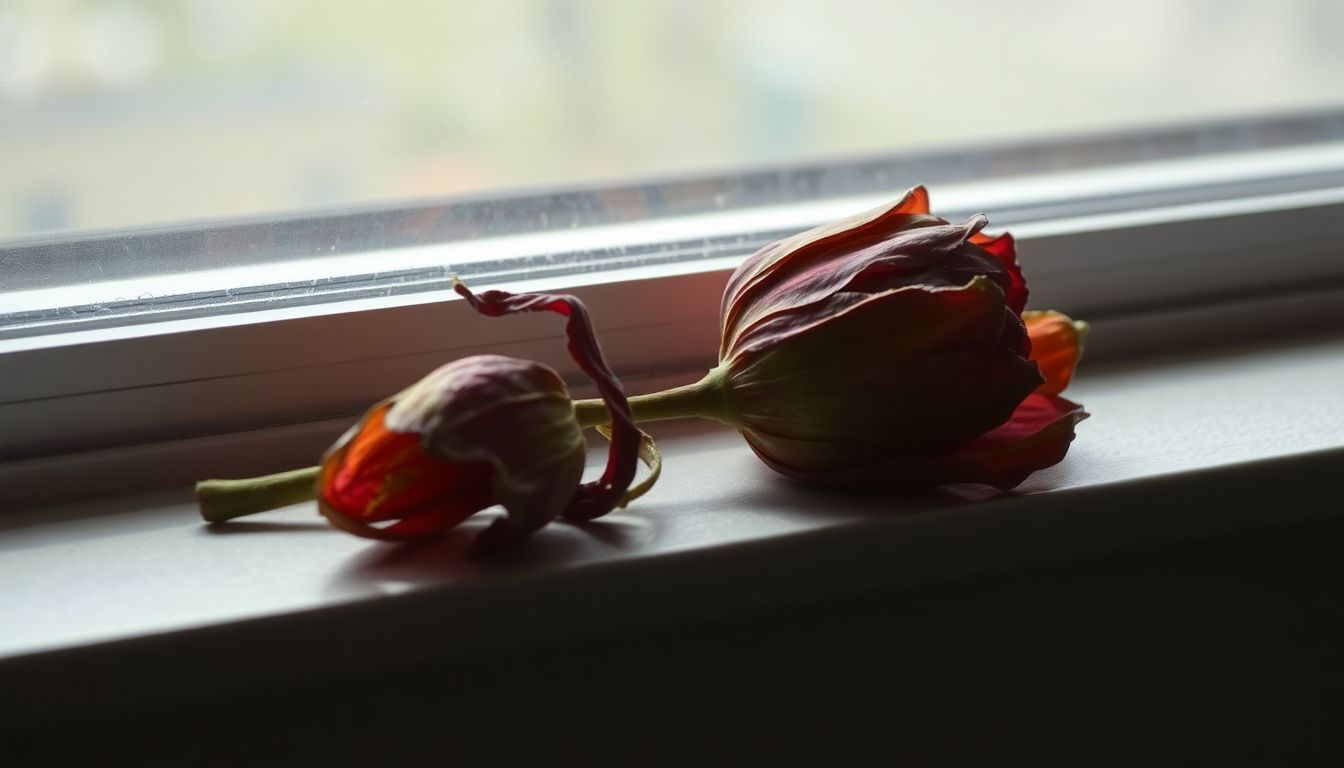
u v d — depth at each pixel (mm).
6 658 236
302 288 333
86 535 289
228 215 341
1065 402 305
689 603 265
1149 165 471
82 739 258
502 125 417
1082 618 315
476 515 290
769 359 276
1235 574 328
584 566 258
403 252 352
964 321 266
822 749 298
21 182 323
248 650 245
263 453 321
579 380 348
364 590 253
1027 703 314
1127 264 393
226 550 277
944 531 278
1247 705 337
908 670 302
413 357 332
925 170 453
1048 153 474
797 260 283
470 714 275
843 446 275
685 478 308
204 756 264
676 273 353
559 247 366
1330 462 307
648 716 285
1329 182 434
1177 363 389
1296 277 413
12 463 309
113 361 311
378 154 380
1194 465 300
